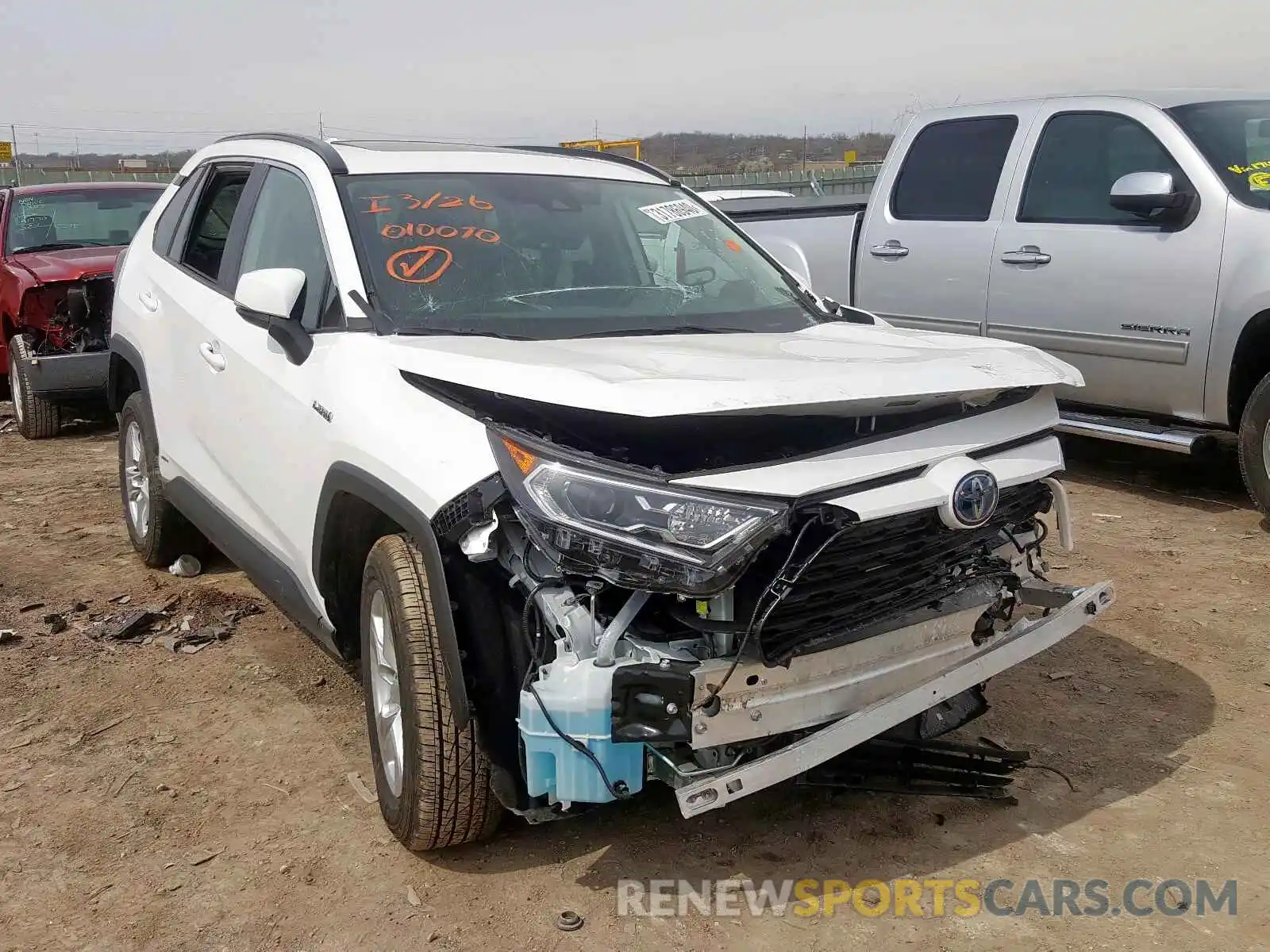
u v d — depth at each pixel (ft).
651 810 11.30
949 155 23.89
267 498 12.75
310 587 12.16
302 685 14.25
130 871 10.38
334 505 11.04
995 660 10.15
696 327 12.37
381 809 10.87
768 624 9.02
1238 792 11.42
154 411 16.38
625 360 10.00
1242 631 15.33
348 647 12.27
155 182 35.40
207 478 14.83
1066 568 17.81
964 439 9.87
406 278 11.86
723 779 8.71
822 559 9.14
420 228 12.48
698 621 8.78
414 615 9.85
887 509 9.00
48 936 9.48
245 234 14.51
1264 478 18.80
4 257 30.30
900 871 10.25
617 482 8.61
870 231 25.16
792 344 11.39
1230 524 19.84
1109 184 20.98
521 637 9.57
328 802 11.53
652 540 8.45
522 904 9.84
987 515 9.52
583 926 9.54
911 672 10.02
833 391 9.06
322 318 12.03
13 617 16.46
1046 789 11.58
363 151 13.75
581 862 10.43
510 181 13.69
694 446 9.27
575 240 13.12
